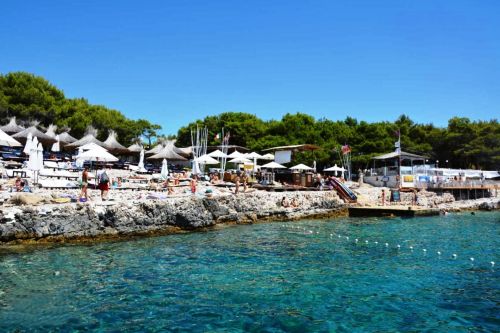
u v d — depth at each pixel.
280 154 46.56
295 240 20.81
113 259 15.61
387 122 77.62
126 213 20.34
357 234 23.34
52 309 10.25
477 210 42.66
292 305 10.87
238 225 26.28
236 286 12.45
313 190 37.91
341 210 34.38
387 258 16.72
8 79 59.22
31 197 19.30
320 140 65.94
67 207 18.58
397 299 11.46
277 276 13.64
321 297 11.53
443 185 48.94
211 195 26.38
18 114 55.62
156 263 15.16
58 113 60.38
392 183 49.19
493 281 13.38
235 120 75.69
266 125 77.06
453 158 73.88
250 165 42.94
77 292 11.59
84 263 14.84
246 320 9.78
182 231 22.86
